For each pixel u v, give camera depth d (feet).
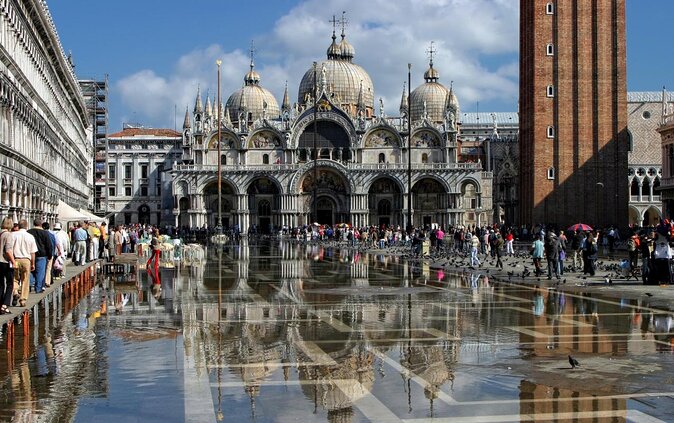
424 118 500.33
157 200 612.29
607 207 341.21
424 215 501.15
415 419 44.11
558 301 102.89
